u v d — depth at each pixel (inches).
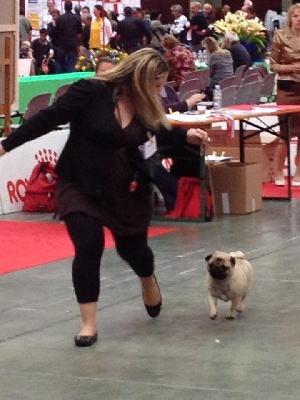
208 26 1103.6
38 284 296.5
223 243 359.9
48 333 241.0
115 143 223.1
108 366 212.2
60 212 228.8
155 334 238.7
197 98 432.8
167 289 287.4
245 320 251.6
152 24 989.8
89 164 223.0
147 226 238.5
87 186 223.6
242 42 938.1
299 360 215.5
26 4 1063.6
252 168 429.1
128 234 234.5
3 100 482.0
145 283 248.2
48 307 267.7
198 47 1101.7
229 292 247.3
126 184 228.1
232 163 434.0
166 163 461.7
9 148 223.9
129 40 971.3
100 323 249.9
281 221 408.5
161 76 225.5
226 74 702.5
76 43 948.0
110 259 331.9
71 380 202.7
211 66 703.7
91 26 1022.4
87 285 229.3
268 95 722.2
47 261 331.0
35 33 1083.9
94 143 223.6
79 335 229.9
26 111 501.7
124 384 199.2
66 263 327.9
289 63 482.0
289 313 259.0
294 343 229.8
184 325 247.0
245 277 249.9
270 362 213.9
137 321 251.6
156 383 199.5
